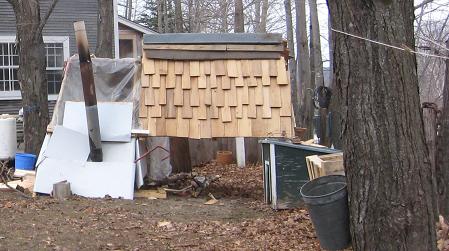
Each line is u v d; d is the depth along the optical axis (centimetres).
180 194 1000
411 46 450
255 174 1316
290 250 621
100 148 928
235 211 868
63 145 948
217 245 657
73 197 906
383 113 441
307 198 523
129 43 2231
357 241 468
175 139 1220
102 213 805
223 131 988
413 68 450
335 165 725
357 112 451
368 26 443
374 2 439
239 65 1023
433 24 1207
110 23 1516
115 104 977
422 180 445
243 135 983
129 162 941
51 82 1819
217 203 935
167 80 1013
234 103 1000
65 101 1002
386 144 442
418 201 443
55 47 1828
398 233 444
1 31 1764
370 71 443
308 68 1841
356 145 455
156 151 1036
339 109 475
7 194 929
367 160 450
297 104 2078
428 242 447
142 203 900
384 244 449
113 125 959
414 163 442
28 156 1086
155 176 1029
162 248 643
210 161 1528
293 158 859
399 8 443
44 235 671
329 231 525
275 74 1016
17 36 1180
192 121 992
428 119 592
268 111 993
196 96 1005
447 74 585
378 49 441
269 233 708
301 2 1833
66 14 1833
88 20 1864
